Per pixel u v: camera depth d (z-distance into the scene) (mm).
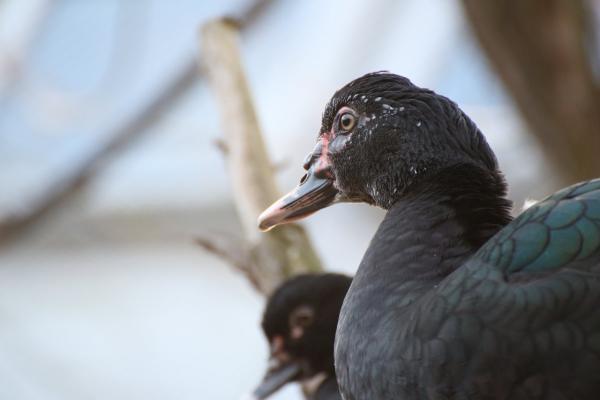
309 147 12711
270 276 8227
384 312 5543
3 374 16406
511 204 5902
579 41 10242
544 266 5234
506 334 5125
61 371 16516
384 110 6215
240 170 8273
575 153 10469
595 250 5188
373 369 5473
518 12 10102
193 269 16719
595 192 5344
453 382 5219
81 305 16656
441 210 5762
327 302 8406
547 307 5090
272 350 8508
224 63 8641
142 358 16578
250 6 12820
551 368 5074
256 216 8148
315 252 8469
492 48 10320
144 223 15656
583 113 10336
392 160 6172
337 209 13961
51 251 16156
